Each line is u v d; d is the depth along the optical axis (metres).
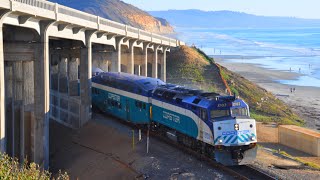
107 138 46.44
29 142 43.94
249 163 34.50
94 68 66.56
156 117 44.28
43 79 41.56
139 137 42.41
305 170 35.91
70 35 48.28
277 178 31.62
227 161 34.00
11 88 43.12
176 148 39.78
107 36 61.19
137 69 80.56
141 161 36.97
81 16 48.19
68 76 56.72
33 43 41.38
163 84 47.62
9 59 41.50
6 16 34.31
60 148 48.41
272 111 74.94
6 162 17.77
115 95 53.84
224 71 93.62
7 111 43.03
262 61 167.00
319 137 46.78
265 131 60.03
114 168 37.62
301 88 106.00
